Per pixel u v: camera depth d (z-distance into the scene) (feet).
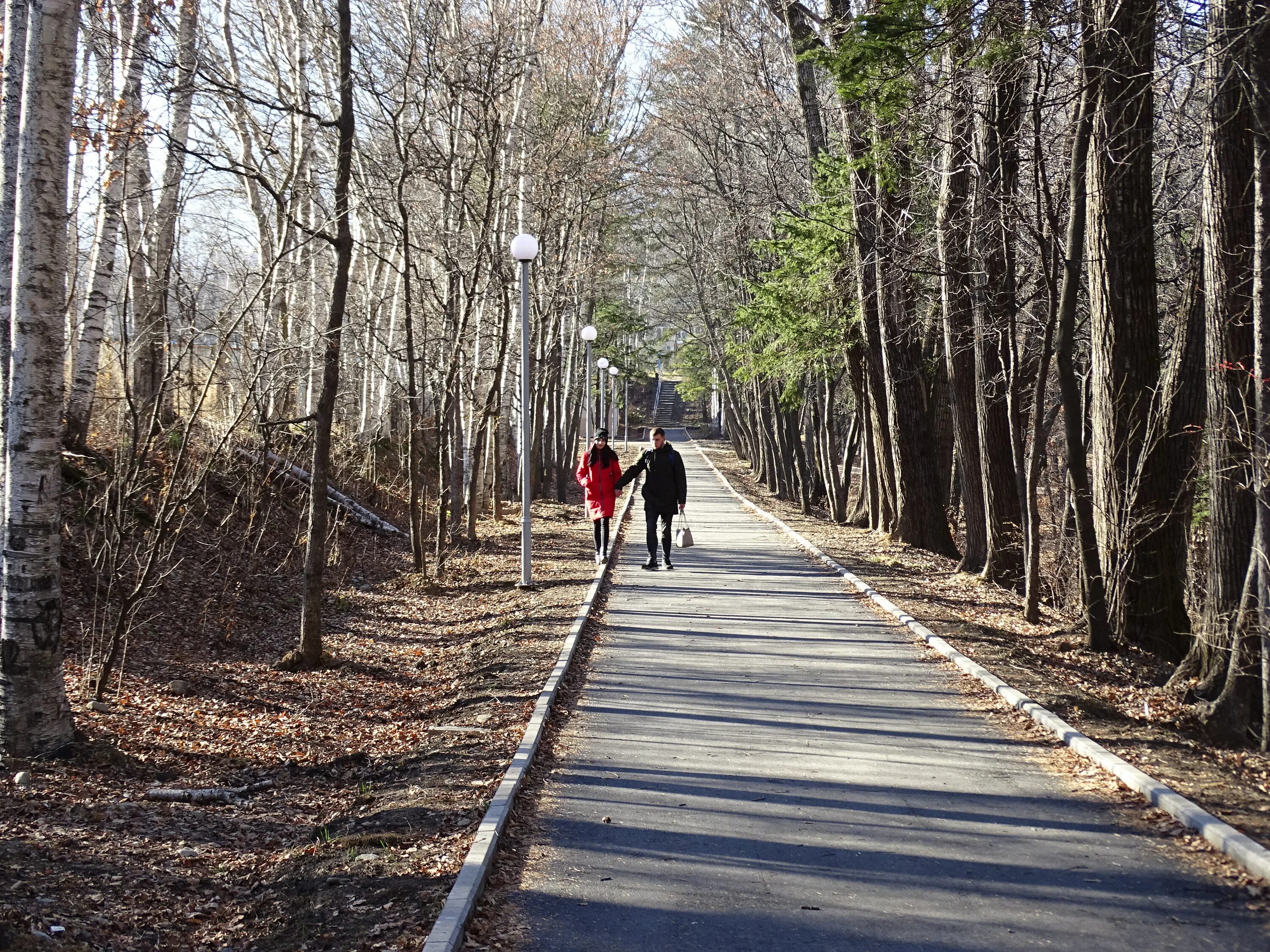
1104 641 37.47
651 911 15.74
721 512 101.14
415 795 21.11
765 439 140.15
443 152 62.90
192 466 42.70
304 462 68.80
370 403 90.63
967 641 35.68
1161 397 39.47
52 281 23.04
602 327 148.87
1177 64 31.45
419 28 58.23
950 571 58.34
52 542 23.62
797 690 30.01
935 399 83.20
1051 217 39.11
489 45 61.05
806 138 76.13
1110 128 36.68
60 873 17.08
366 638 43.14
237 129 57.21
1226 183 30.58
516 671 32.35
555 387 108.88
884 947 14.47
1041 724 25.46
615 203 110.32
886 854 17.88
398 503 81.35
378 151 70.64
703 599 46.47
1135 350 39.14
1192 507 42.47
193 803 22.47
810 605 44.93
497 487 89.04
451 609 49.78
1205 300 32.42
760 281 97.50
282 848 19.97
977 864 17.34
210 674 34.40
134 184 46.29
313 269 69.10
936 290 63.36
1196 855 17.46
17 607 23.22
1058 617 43.62
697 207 125.49
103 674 29.53
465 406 81.76
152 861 18.54
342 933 14.73
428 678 36.11
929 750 24.07
